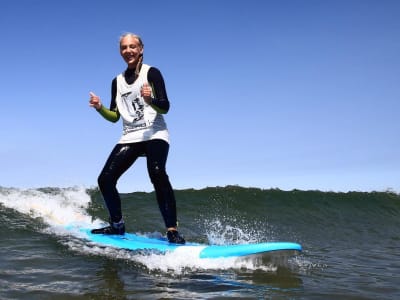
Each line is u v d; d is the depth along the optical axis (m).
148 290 3.17
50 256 4.02
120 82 4.56
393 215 9.20
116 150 4.57
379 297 3.29
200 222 6.98
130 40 4.40
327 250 5.66
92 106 4.56
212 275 3.66
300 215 8.29
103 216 6.36
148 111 4.43
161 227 6.18
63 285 3.21
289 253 4.02
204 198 8.35
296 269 4.10
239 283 3.45
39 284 3.20
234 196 8.70
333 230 7.56
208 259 4.03
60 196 6.77
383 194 10.28
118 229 4.79
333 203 9.34
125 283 3.34
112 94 4.75
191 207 7.82
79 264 3.83
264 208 8.36
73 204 6.61
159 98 4.29
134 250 4.31
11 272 3.45
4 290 2.99
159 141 4.40
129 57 4.41
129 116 4.52
